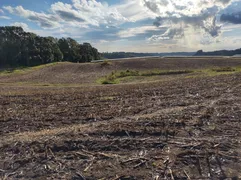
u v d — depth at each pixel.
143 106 9.05
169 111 7.77
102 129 5.84
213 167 3.95
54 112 8.55
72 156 4.50
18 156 4.57
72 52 88.38
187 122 6.19
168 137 5.21
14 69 60.34
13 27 79.00
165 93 12.59
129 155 4.46
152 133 5.46
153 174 3.83
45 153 4.64
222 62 54.94
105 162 4.25
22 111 8.98
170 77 35.28
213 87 14.03
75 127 6.34
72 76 45.50
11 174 3.98
